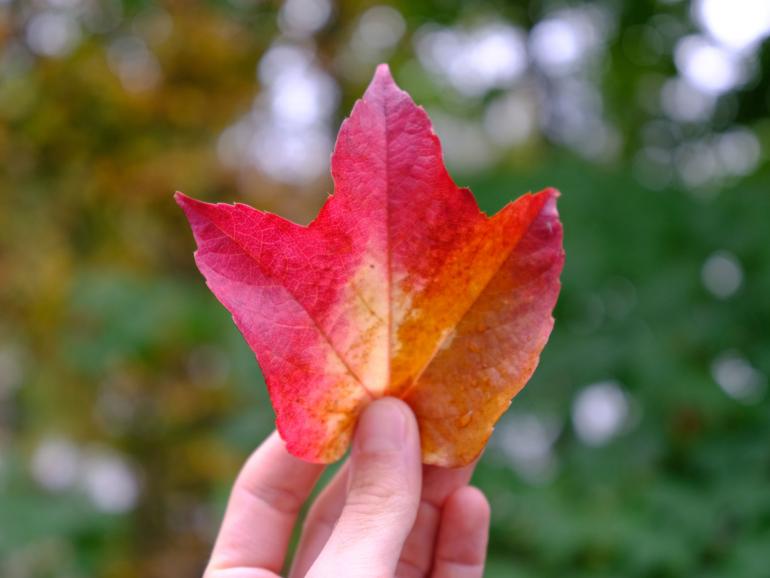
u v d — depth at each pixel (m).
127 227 0.82
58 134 0.79
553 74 0.92
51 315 0.79
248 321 0.24
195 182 0.80
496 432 0.59
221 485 0.63
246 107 0.84
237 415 0.65
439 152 0.24
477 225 0.25
